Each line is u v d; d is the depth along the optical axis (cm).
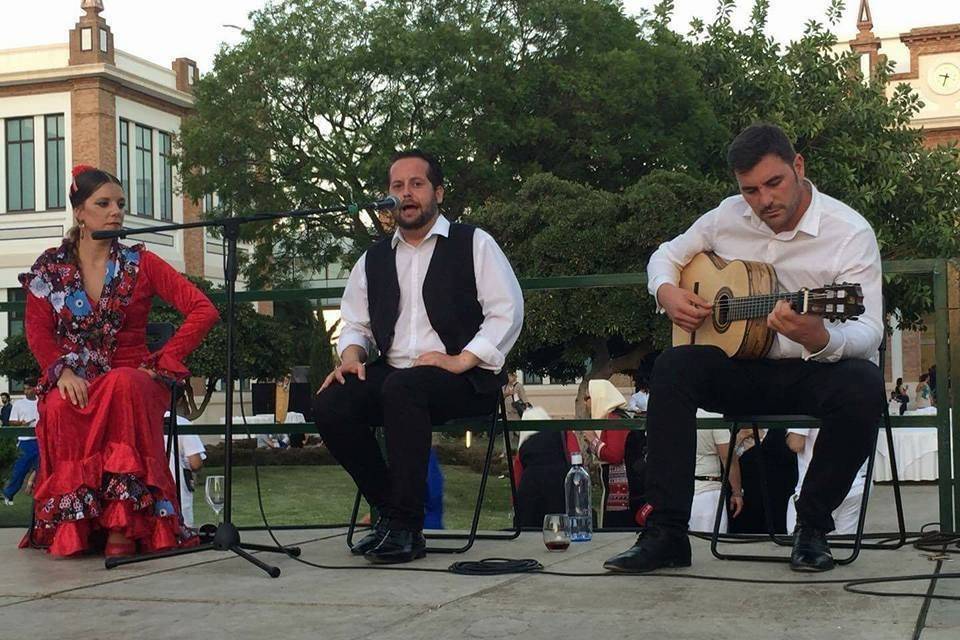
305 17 2041
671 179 1489
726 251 371
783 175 341
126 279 404
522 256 1480
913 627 254
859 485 596
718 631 255
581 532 424
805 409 345
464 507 1220
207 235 3177
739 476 585
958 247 1892
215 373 1688
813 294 318
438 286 389
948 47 3244
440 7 2073
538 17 1986
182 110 3103
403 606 294
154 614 296
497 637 256
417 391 366
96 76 2780
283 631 270
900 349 3052
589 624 266
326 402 382
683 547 339
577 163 2030
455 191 2003
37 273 405
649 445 342
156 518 389
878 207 1925
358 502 406
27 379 1288
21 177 2847
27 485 1268
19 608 309
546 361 1656
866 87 2061
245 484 1555
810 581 313
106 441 389
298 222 2088
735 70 2058
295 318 2233
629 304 1405
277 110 2044
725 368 345
